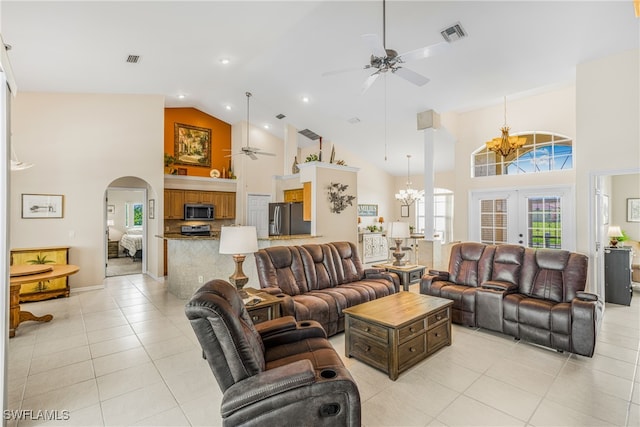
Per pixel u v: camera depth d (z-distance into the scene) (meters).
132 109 6.01
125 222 9.91
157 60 4.52
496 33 3.76
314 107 6.62
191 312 1.54
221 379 1.60
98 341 3.37
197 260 4.99
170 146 7.66
